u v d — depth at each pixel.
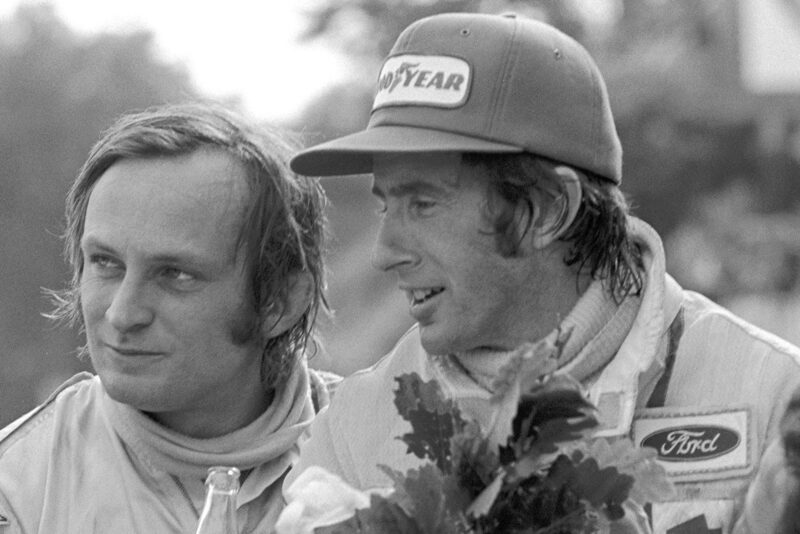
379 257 5.54
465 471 4.77
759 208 37.16
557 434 4.69
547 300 5.55
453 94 5.45
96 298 6.30
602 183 5.59
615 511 4.77
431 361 5.83
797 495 4.79
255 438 6.54
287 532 4.91
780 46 30.14
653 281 5.62
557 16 36.28
